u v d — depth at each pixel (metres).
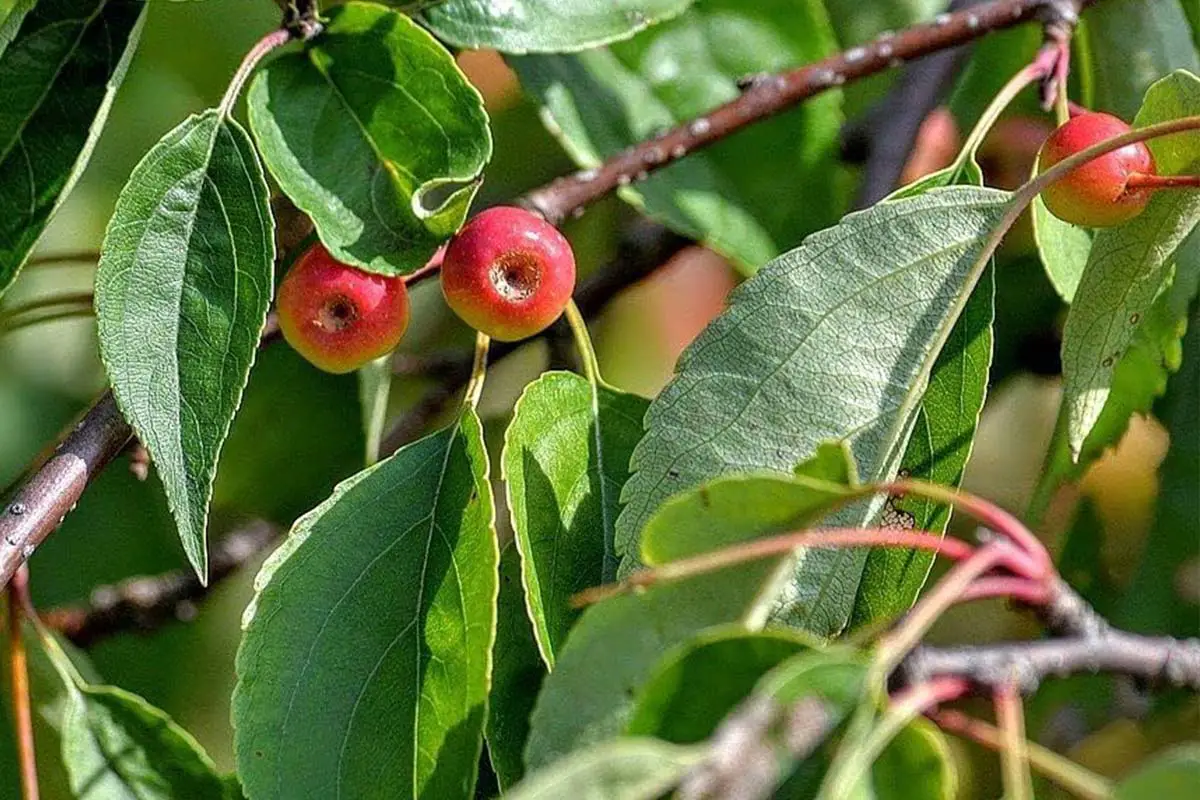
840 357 0.35
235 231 0.35
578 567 0.36
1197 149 0.36
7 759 0.41
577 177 0.40
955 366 0.36
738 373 0.35
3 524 0.35
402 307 0.36
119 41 0.37
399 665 0.35
